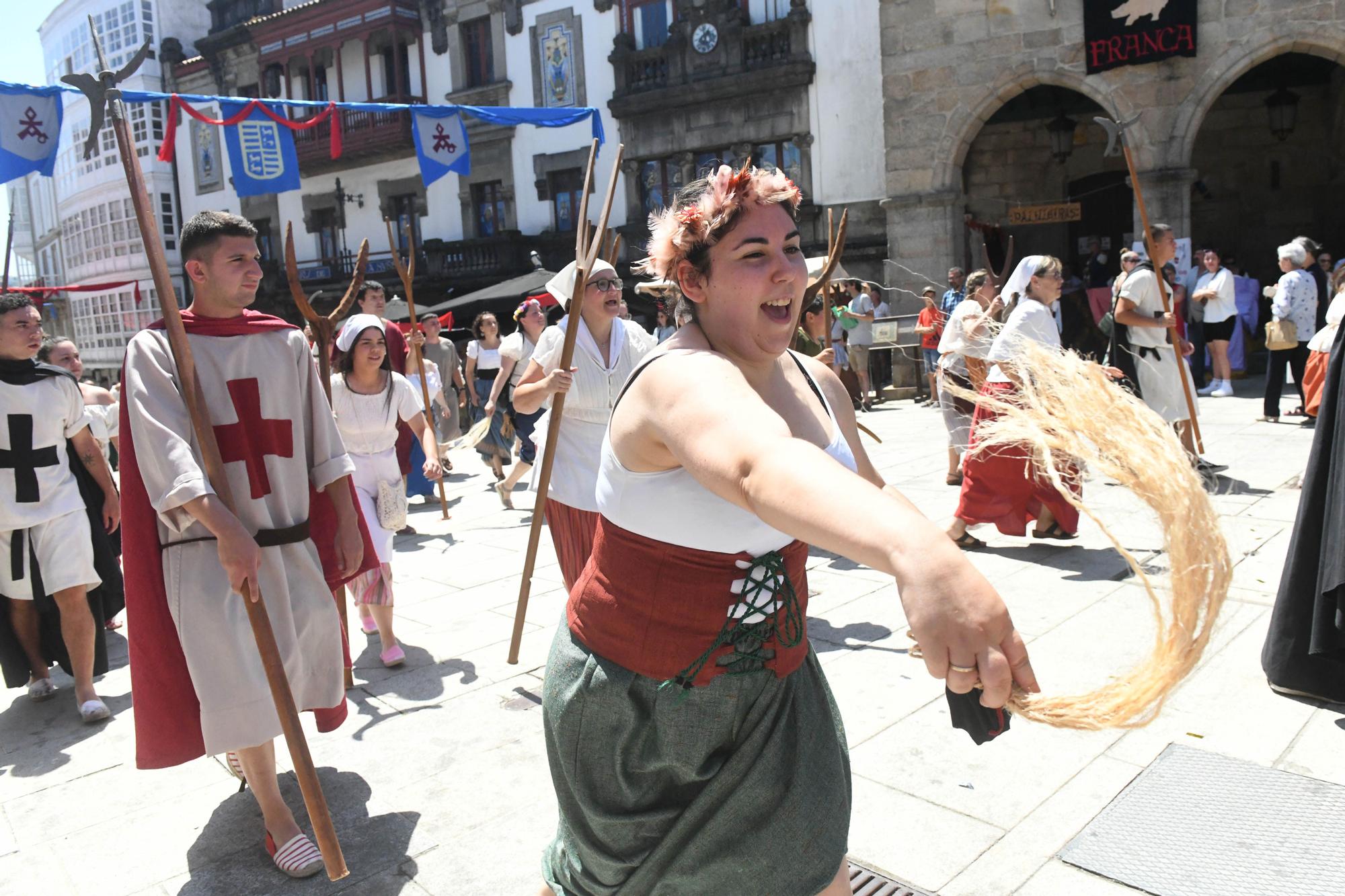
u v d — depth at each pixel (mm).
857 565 5531
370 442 4504
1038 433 1181
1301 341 9039
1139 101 14117
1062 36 14438
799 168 18438
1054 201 17703
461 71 22469
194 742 2814
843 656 4102
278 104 6422
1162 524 1134
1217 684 3545
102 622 4512
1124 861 2557
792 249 1628
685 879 1670
